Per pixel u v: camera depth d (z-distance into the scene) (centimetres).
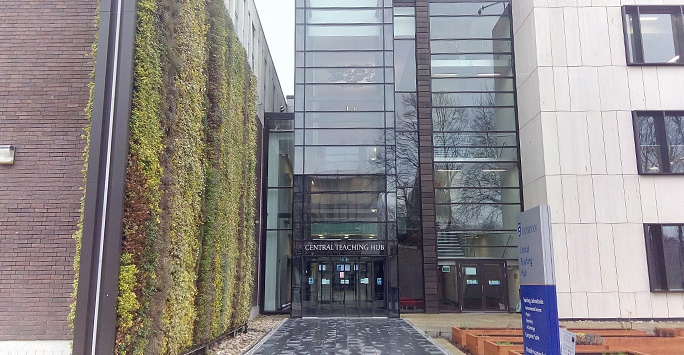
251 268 1780
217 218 1288
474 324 1772
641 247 1895
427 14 2461
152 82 881
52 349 874
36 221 925
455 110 2388
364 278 2091
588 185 1945
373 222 2127
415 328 1664
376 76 2258
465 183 2327
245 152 1728
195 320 1134
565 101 2011
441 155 2353
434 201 2303
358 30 2305
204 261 1184
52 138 958
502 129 2356
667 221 1908
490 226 2286
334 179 2166
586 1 2078
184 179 1054
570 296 1870
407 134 2380
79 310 754
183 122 1055
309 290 2080
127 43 840
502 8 2458
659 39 2047
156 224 870
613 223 1914
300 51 2278
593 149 1970
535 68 2072
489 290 2238
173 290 969
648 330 1532
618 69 2019
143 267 820
